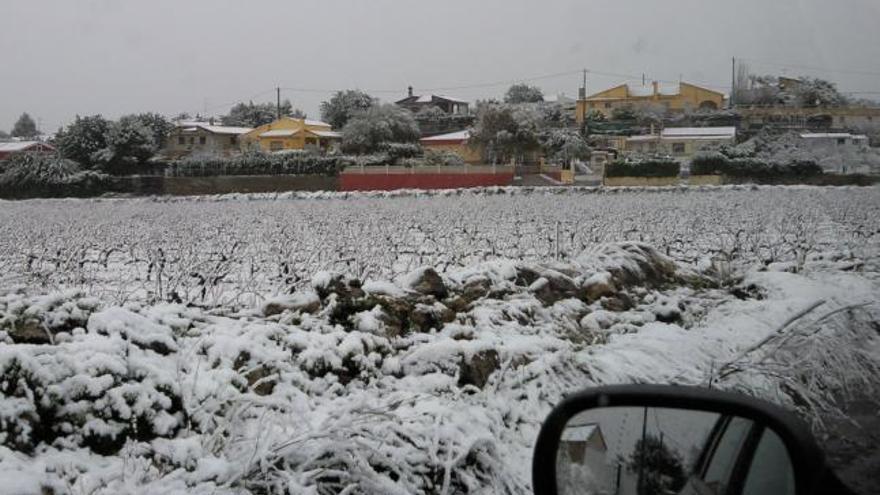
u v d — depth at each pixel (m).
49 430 4.61
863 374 8.00
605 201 38.81
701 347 8.09
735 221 27.22
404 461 4.83
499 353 6.86
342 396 5.98
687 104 84.62
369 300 7.47
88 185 56.31
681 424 3.63
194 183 57.56
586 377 7.12
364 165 58.62
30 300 5.71
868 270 14.50
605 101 88.19
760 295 11.70
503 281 9.48
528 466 5.47
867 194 41.44
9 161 58.69
